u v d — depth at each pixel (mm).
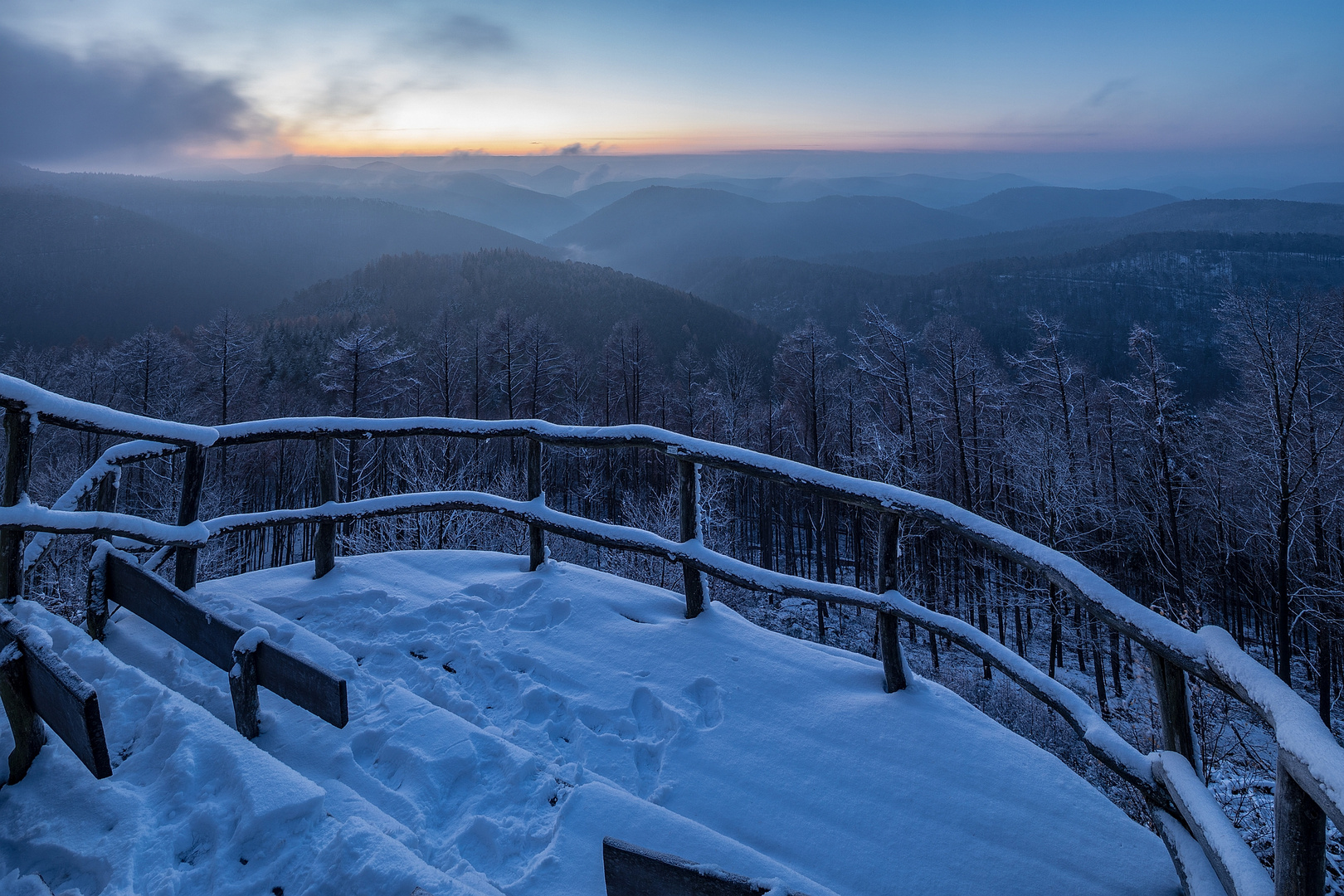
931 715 3322
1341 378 18906
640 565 21719
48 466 31000
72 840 2262
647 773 3066
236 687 2945
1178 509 25484
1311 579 22250
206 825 2311
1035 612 28406
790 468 3631
